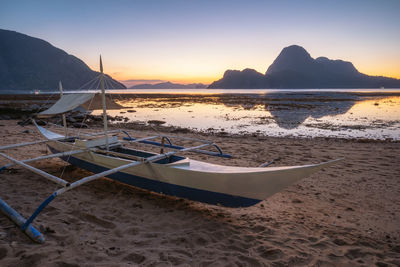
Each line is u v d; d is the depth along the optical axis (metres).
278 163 7.20
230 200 3.90
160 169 4.26
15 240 2.81
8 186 4.66
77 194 4.54
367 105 30.08
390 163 7.25
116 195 4.65
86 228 3.28
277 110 25.03
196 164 4.59
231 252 2.91
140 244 2.99
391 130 13.37
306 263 2.78
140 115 21.27
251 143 10.05
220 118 19.09
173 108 28.47
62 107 5.39
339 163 7.23
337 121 16.92
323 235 3.46
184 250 2.90
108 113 22.72
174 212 4.07
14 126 12.71
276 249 2.99
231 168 4.15
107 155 5.26
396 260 2.90
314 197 4.89
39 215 3.53
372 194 5.06
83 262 2.50
